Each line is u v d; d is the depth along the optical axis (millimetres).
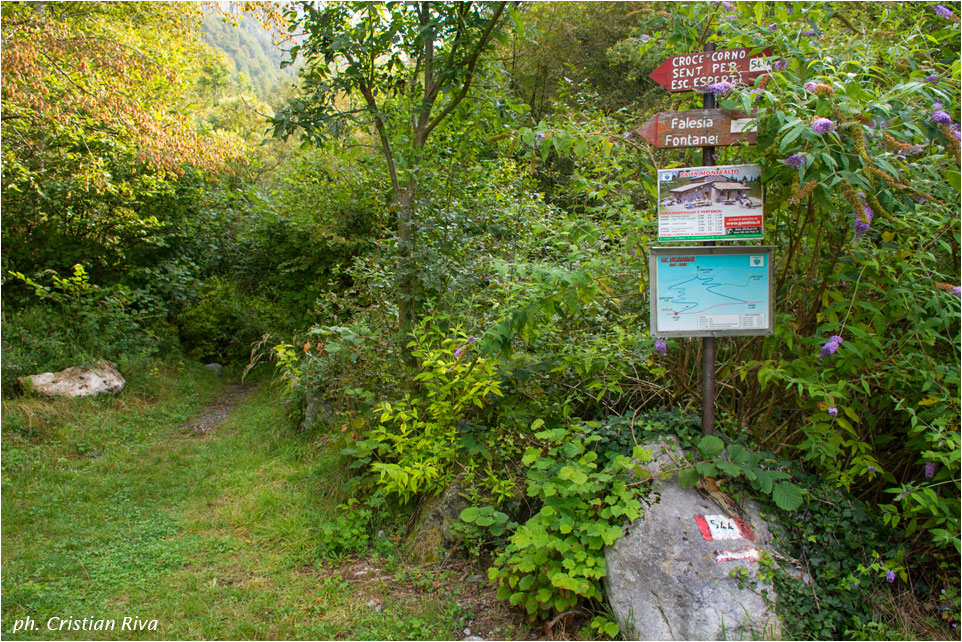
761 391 3457
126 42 8953
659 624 2721
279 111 4859
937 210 3174
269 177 17719
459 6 4582
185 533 4129
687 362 3674
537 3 12664
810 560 2891
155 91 10820
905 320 3332
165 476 5172
